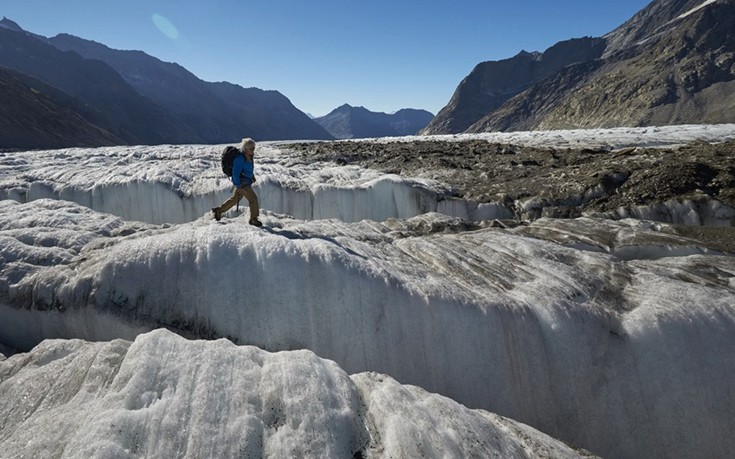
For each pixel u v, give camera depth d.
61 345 4.73
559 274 6.53
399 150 24.23
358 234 8.47
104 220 8.84
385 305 5.88
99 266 6.26
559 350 5.62
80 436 3.22
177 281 6.07
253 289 5.99
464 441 3.54
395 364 5.75
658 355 5.37
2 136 96.19
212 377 3.83
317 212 15.19
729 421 5.09
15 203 10.12
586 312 5.75
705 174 11.91
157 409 3.47
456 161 19.06
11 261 6.83
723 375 5.21
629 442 5.26
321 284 6.02
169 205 15.70
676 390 5.24
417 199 14.29
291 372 3.98
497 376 5.62
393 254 7.41
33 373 4.17
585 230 8.65
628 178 12.69
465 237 8.20
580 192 12.51
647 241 7.88
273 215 9.66
